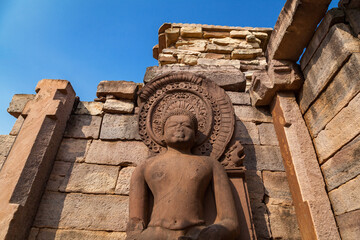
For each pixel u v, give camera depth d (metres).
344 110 2.68
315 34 3.21
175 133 2.84
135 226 2.28
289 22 3.17
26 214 2.81
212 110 3.41
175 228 2.14
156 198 2.44
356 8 2.77
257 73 3.86
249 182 3.23
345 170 2.62
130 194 2.56
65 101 3.74
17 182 2.86
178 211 2.24
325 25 2.99
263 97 3.79
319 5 2.92
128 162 3.43
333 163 2.81
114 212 3.04
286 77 3.56
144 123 3.42
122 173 3.35
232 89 4.18
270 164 3.40
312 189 2.83
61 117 3.61
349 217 2.49
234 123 3.30
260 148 3.54
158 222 2.22
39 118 3.45
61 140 3.63
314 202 2.74
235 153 3.03
